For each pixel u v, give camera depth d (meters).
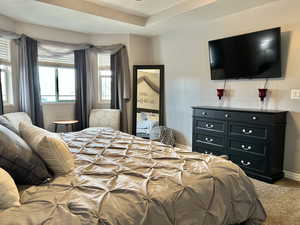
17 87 3.89
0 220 0.96
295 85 2.89
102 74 4.88
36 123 4.03
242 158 3.09
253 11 3.23
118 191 1.23
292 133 2.96
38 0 2.97
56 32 4.26
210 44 3.68
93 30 4.41
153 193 1.24
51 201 1.12
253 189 1.70
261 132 2.87
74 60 4.52
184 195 1.31
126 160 1.76
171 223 1.20
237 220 1.56
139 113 4.83
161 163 1.69
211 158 1.82
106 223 1.01
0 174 1.10
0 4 3.09
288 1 2.89
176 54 4.44
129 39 4.69
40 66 4.22
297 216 2.08
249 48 3.20
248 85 3.37
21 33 3.87
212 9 3.27
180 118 4.48
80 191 1.25
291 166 3.00
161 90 4.72
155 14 3.91
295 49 2.87
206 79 3.95
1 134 1.31
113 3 3.48
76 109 4.58
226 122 3.24
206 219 1.35
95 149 2.08
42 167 1.40
